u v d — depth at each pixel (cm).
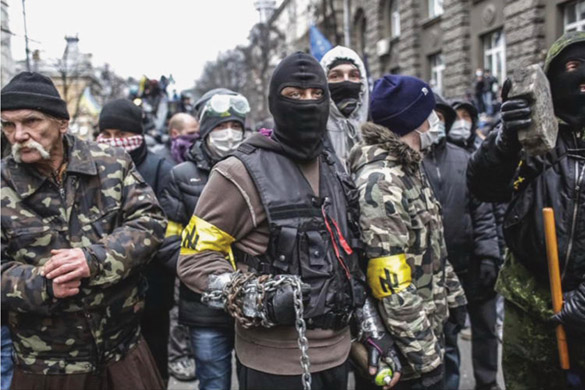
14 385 206
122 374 213
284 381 178
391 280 194
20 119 193
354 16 2172
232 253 189
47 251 200
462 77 1434
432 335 197
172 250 276
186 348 395
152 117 721
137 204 217
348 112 292
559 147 210
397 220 197
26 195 199
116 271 200
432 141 230
